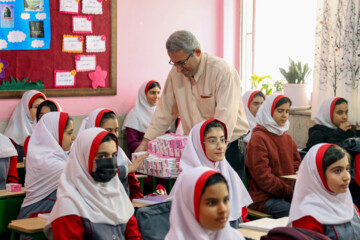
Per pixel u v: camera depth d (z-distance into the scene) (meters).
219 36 6.30
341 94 5.23
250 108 5.41
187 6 5.99
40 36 4.91
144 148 3.99
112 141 2.52
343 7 5.17
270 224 2.66
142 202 3.13
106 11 5.34
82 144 2.48
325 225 2.42
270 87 6.11
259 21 6.28
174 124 5.57
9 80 4.76
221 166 2.98
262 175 3.91
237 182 3.04
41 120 3.26
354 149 3.80
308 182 2.49
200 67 3.60
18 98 4.82
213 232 1.96
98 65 5.32
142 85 5.48
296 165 4.25
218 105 3.54
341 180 2.43
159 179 4.25
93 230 2.42
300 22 5.91
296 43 5.97
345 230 2.45
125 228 2.58
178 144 3.56
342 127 4.70
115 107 5.50
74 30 5.12
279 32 6.11
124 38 5.52
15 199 3.26
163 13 5.80
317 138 4.67
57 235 2.38
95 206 2.46
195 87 3.68
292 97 5.77
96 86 5.32
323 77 5.37
